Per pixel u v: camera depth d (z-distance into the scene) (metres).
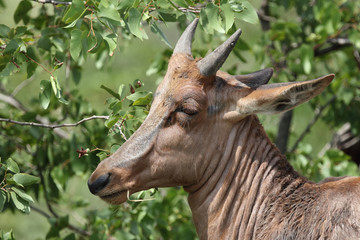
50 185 12.68
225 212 9.33
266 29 16.19
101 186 8.91
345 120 15.40
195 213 9.55
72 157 12.57
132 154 8.98
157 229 13.29
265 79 9.25
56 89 9.43
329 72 15.59
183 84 9.06
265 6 16.16
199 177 9.28
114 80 23.27
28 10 11.76
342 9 15.00
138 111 9.77
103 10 9.09
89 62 23.38
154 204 12.73
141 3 9.70
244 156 9.37
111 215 12.50
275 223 9.09
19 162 12.85
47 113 13.17
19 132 12.95
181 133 9.01
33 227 19.34
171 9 10.15
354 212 8.62
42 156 12.75
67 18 9.09
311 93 8.63
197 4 11.45
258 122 9.66
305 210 9.01
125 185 8.96
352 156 16.80
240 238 9.27
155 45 24.27
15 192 9.31
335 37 15.20
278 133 15.36
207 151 9.18
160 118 9.05
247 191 9.35
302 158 14.25
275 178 9.38
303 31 15.41
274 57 14.47
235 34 8.91
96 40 9.25
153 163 9.02
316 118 15.73
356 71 14.95
